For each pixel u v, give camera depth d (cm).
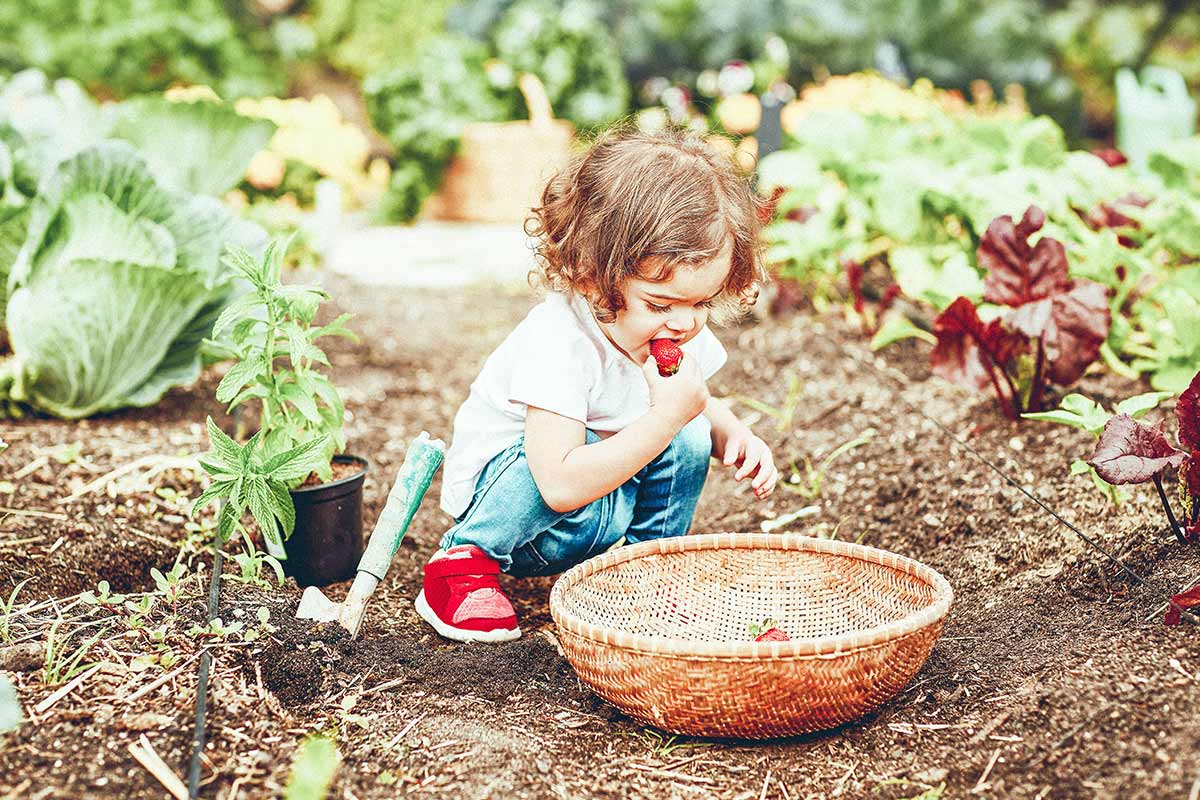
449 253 611
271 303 225
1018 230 274
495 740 179
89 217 305
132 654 194
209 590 221
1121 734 168
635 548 213
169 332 310
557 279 214
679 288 194
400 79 715
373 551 215
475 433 227
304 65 870
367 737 181
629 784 174
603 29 861
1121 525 229
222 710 181
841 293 425
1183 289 315
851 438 305
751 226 206
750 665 168
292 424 235
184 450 289
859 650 170
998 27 872
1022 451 270
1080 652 191
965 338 279
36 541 237
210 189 392
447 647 220
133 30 805
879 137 438
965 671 198
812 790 171
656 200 192
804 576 216
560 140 716
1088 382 304
